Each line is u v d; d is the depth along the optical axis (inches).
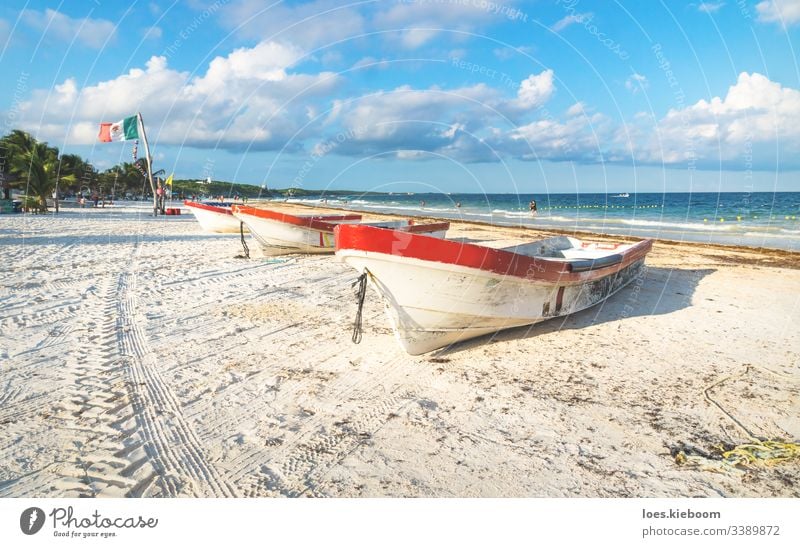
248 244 582.6
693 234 850.8
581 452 140.3
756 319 286.2
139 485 122.2
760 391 183.6
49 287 335.6
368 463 133.3
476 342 238.5
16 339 226.7
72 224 831.1
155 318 266.4
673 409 167.9
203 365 200.4
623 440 147.1
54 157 1226.6
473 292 207.0
